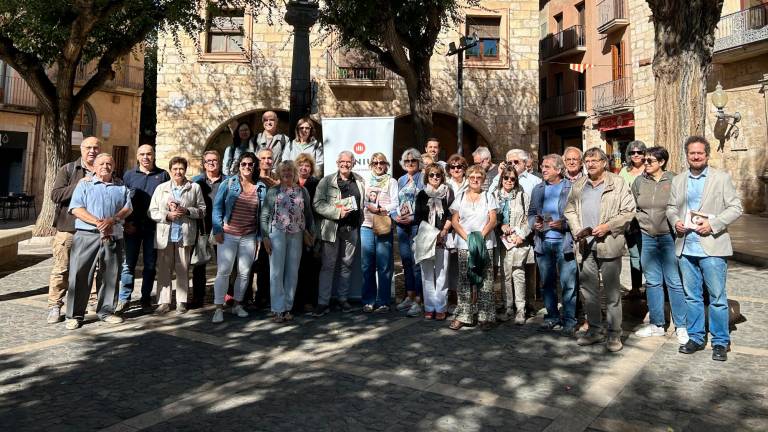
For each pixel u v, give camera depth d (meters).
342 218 6.05
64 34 11.38
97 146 5.68
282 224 5.68
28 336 5.03
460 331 5.34
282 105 18.28
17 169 22.95
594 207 4.77
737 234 13.01
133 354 4.52
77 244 5.34
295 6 7.25
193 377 3.97
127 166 26.56
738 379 3.93
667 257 5.00
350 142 6.68
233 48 18.45
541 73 29.19
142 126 31.91
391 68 11.91
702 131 7.46
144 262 6.28
